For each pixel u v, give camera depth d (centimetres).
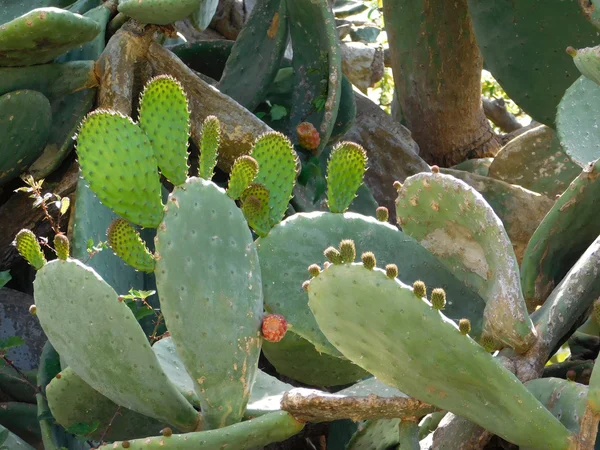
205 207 250
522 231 383
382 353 231
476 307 267
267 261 262
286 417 243
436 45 419
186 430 250
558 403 235
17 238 247
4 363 305
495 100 561
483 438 250
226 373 247
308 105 364
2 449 274
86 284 243
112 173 245
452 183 254
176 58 335
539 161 405
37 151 325
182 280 245
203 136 256
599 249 258
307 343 282
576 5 366
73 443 282
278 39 362
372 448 281
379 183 397
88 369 247
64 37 315
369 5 584
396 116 489
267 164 264
